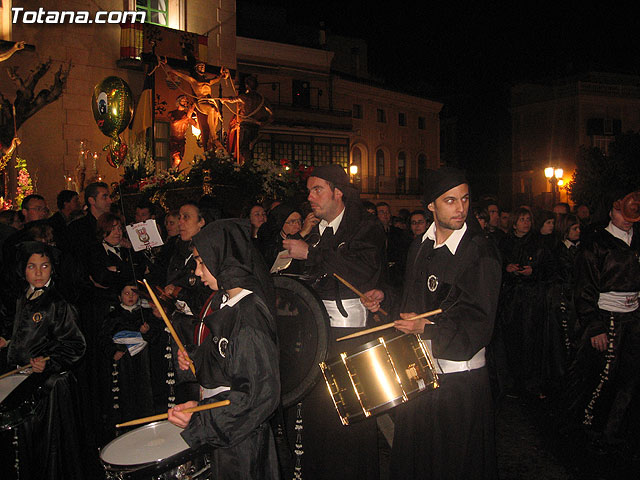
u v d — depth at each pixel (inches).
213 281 118.7
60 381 166.7
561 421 242.5
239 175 422.0
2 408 152.1
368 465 168.7
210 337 121.1
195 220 203.0
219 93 682.8
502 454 212.5
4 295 186.7
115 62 614.5
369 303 165.2
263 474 118.3
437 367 140.1
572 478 192.4
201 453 117.0
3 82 527.8
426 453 140.0
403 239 365.7
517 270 286.2
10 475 163.9
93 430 192.5
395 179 1503.4
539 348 282.4
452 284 138.3
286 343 157.9
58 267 181.5
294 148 1250.6
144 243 207.8
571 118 1581.0
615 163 1269.7
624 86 1600.6
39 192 555.5
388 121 1477.6
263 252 222.2
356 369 136.6
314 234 183.9
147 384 222.4
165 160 641.6
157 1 666.2
